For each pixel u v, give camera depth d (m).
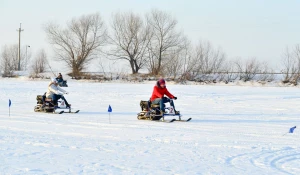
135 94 43.59
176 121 23.09
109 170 11.02
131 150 14.09
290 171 11.27
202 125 21.41
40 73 92.81
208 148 14.62
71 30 93.62
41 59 96.19
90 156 12.91
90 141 15.94
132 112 27.69
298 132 18.89
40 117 24.55
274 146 15.05
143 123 22.06
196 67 81.12
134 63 93.50
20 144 14.92
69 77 88.38
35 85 61.16
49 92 27.17
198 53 81.88
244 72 78.94
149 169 11.23
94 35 93.88
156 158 12.75
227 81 75.69
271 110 29.14
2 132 18.22
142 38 92.19
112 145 15.05
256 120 23.62
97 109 29.55
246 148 14.62
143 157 12.88
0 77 91.06
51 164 11.66
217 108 30.47
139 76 84.88
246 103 34.44
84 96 41.03
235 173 10.94
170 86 65.25
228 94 44.62
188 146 15.04
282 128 20.28
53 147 14.43
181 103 34.38
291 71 74.88
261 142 15.99
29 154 13.06
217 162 12.29
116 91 48.62
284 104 33.59
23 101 35.53
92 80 81.62
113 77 83.31
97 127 20.38
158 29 90.06
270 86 68.31
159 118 23.66
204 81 77.50
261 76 78.12
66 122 22.25
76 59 93.25
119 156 12.98
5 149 13.84
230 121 23.16
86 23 93.00
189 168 11.42
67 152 13.52
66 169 11.05
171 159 12.63
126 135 17.75
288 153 13.73
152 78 82.25
